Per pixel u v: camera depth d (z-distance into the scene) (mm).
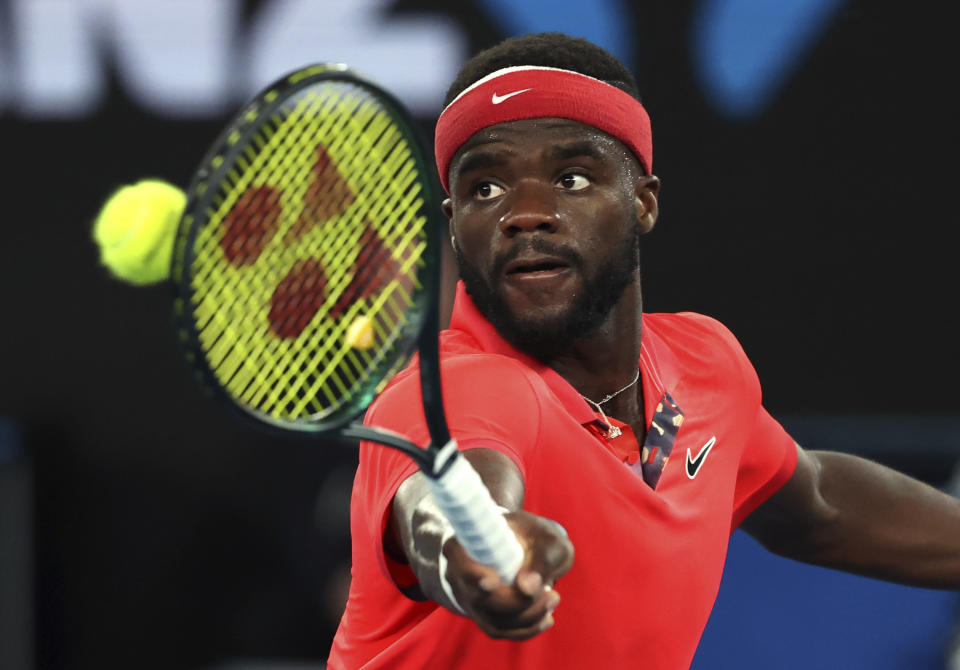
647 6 18375
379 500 5969
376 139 6242
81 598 18688
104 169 18625
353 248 6188
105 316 18609
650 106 18469
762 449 8352
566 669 6855
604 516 6656
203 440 18703
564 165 6762
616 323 7332
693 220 18547
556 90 6758
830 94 18359
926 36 18203
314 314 6152
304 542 18641
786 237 18469
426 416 4941
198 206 4930
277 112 5426
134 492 18719
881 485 9273
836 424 18375
